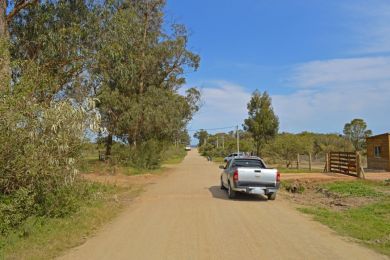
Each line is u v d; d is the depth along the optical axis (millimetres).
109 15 17094
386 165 33844
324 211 13344
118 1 17984
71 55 16578
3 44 9914
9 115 8656
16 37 16641
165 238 9164
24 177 9219
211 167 46750
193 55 38688
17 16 16797
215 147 104812
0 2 14977
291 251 7988
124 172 31703
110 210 13047
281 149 41031
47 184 10258
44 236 8797
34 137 9469
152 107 34938
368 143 37594
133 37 19094
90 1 16906
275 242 8766
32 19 16578
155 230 10109
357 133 65688
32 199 9586
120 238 9242
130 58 19000
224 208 14023
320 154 54344
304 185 21609
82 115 10797
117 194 17797
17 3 16344
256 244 8570
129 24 18250
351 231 10016
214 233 9711
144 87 37062
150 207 14320
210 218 11898
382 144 34750
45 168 9688
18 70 10914
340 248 8266
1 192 9031
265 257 7523
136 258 7496
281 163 45688
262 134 48406
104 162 33062
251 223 11102
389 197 16078
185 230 10078
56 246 8273
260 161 18609
